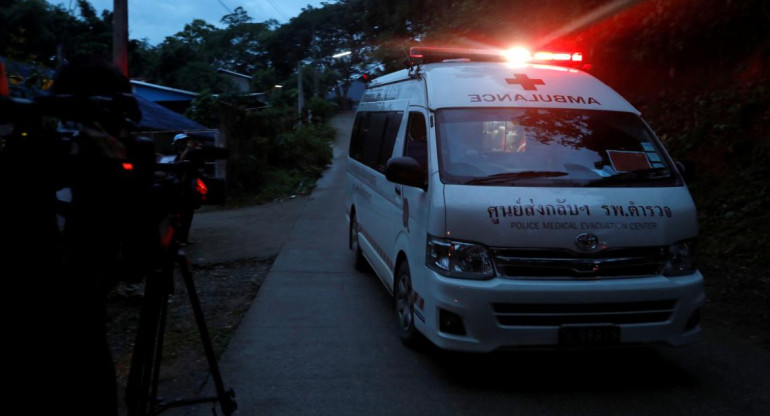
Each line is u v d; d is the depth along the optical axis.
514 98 5.30
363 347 5.25
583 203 4.41
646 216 4.42
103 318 2.35
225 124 15.21
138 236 2.40
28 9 22.72
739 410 4.08
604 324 4.25
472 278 4.27
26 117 2.07
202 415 3.90
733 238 8.34
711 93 10.58
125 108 2.31
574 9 12.15
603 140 5.04
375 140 7.22
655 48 11.28
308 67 68.69
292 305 6.52
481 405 4.14
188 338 5.45
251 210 13.81
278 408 4.04
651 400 4.23
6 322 2.05
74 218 2.22
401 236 5.39
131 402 2.77
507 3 14.36
